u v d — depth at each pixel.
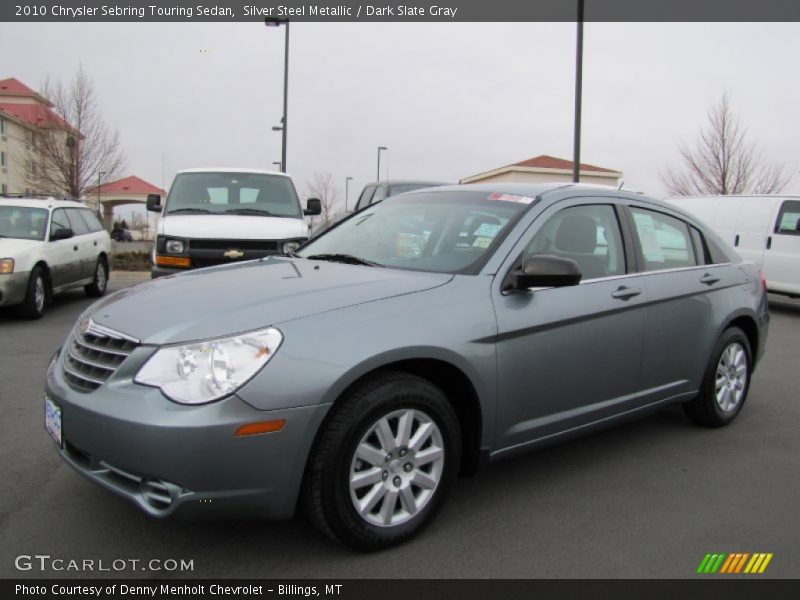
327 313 2.92
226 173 10.14
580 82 15.21
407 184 12.70
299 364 2.73
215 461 2.60
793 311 12.02
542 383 3.54
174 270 8.62
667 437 4.70
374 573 2.87
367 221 4.51
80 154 30.45
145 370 2.74
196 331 2.79
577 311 3.66
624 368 4.00
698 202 13.48
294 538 3.14
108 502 3.46
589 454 4.33
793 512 3.53
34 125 34.62
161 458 2.59
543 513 3.46
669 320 4.26
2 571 2.83
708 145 26.89
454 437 3.20
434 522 3.33
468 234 3.75
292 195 10.16
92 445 2.78
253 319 2.84
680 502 3.62
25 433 4.49
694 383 4.58
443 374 3.29
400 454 3.02
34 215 10.02
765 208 12.22
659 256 4.40
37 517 3.30
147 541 3.10
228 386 2.64
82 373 2.97
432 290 3.25
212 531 3.19
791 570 2.96
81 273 10.95
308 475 2.81
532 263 3.38
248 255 8.73
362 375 2.88
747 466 4.17
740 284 4.94
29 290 9.02
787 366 7.18
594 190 4.17
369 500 2.94
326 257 4.05
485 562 2.97
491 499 3.61
